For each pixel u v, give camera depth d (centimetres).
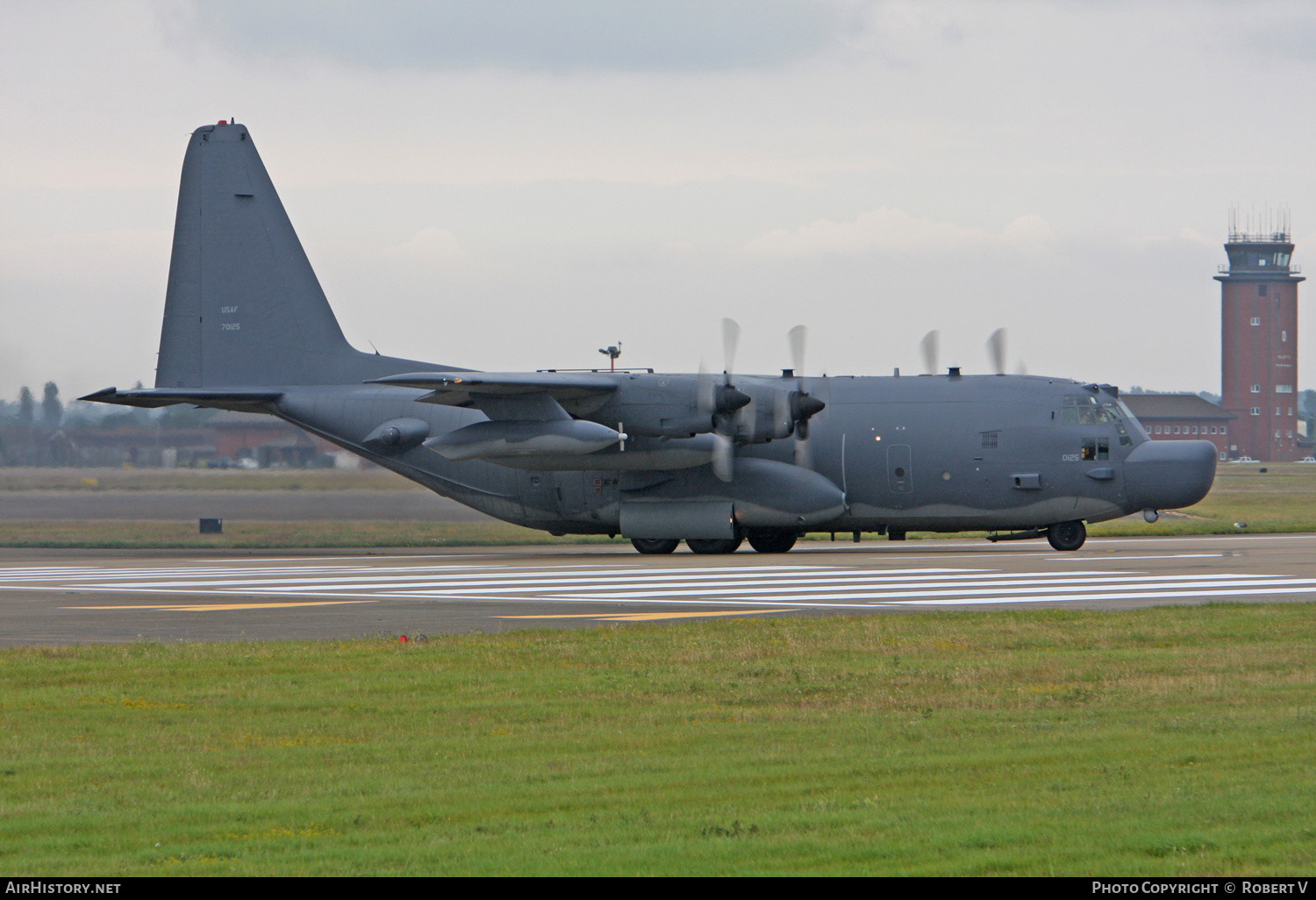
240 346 12162
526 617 6506
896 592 7556
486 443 10412
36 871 2292
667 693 4253
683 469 10819
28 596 7931
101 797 2841
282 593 8025
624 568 9719
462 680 4528
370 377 11975
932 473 10806
